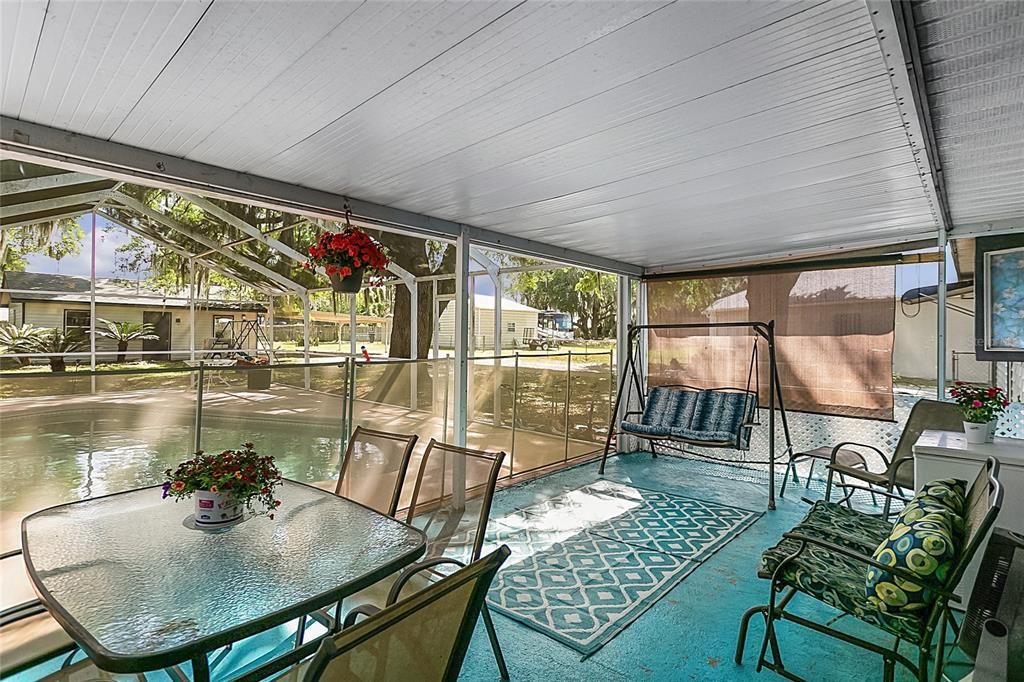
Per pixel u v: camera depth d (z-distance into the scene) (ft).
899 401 18.86
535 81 6.52
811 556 7.43
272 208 11.34
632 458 21.02
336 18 5.20
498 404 20.51
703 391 18.81
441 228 13.92
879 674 7.36
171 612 4.63
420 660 3.87
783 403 17.10
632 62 6.06
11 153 7.98
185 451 10.68
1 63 6.07
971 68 6.27
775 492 16.26
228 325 41.57
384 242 28.04
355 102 7.11
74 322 35.58
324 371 13.53
